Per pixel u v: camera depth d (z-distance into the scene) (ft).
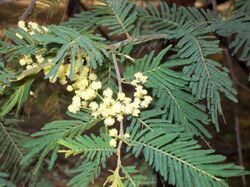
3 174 0.94
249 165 3.99
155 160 0.87
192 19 1.42
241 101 5.16
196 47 1.08
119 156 0.88
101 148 0.88
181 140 0.92
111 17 1.32
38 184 1.44
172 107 1.07
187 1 2.00
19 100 1.12
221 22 1.23
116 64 1.05
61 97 1.85
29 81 1.11
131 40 1.15
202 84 1.04
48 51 1.06
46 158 1.56
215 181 0.83
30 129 3.43
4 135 1.41
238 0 1.39
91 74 1.09
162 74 1.06
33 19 1.75
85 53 1.00
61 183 2.74
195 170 0.85
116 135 0.92
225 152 4.12
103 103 0.97
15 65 1.20
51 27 0.99
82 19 1.38
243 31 1.14
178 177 0.84
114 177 0.85
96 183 3.10
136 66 1.08
